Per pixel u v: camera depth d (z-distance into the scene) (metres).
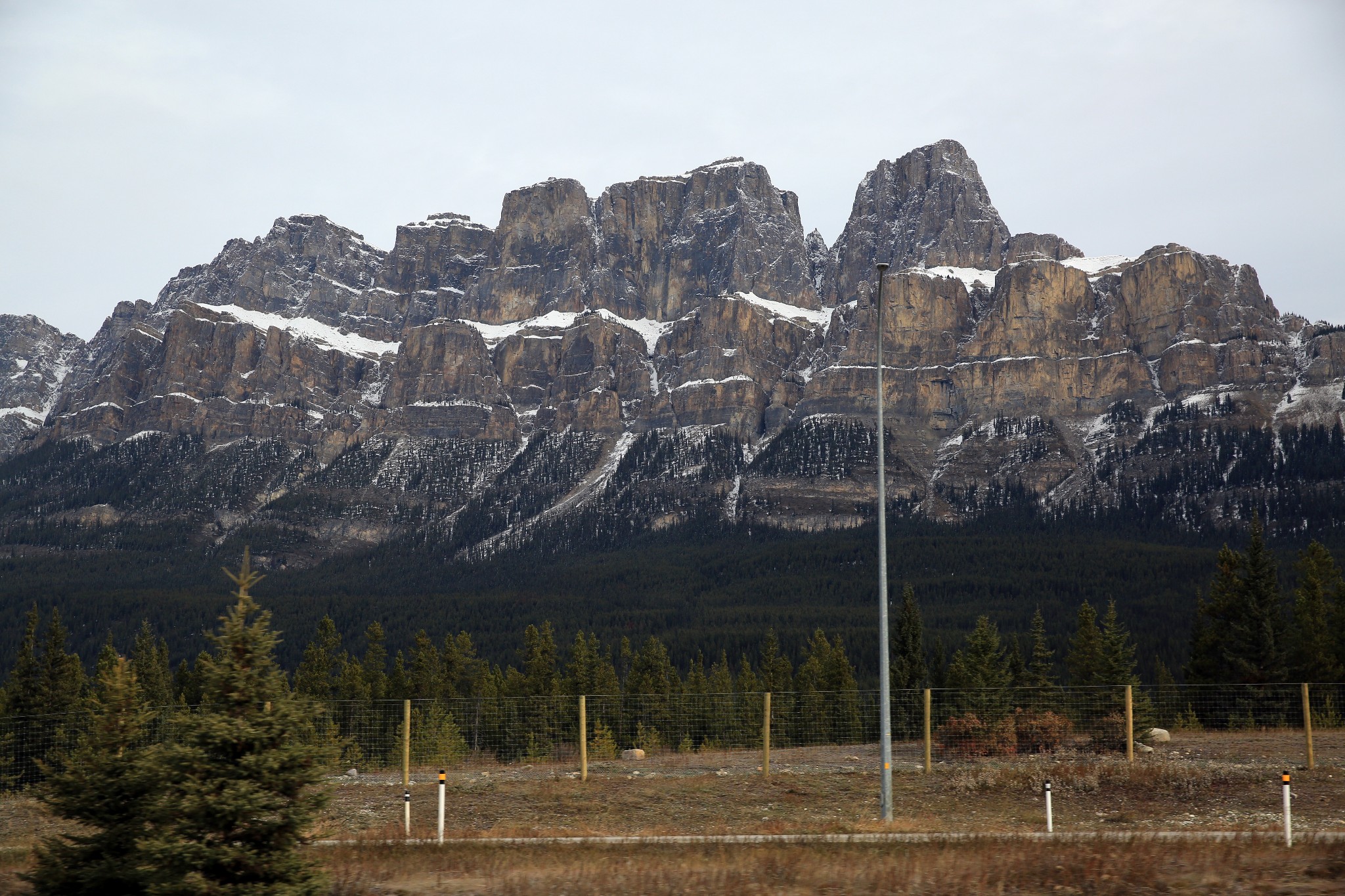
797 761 38.00
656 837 26.11
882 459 29.52
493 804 30.94
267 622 20.34
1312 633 67.06
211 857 18.53
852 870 21.17
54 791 20.94
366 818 29.50
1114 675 70.50
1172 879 19.84
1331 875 19.81
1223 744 39.06
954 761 36.88
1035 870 20.64
